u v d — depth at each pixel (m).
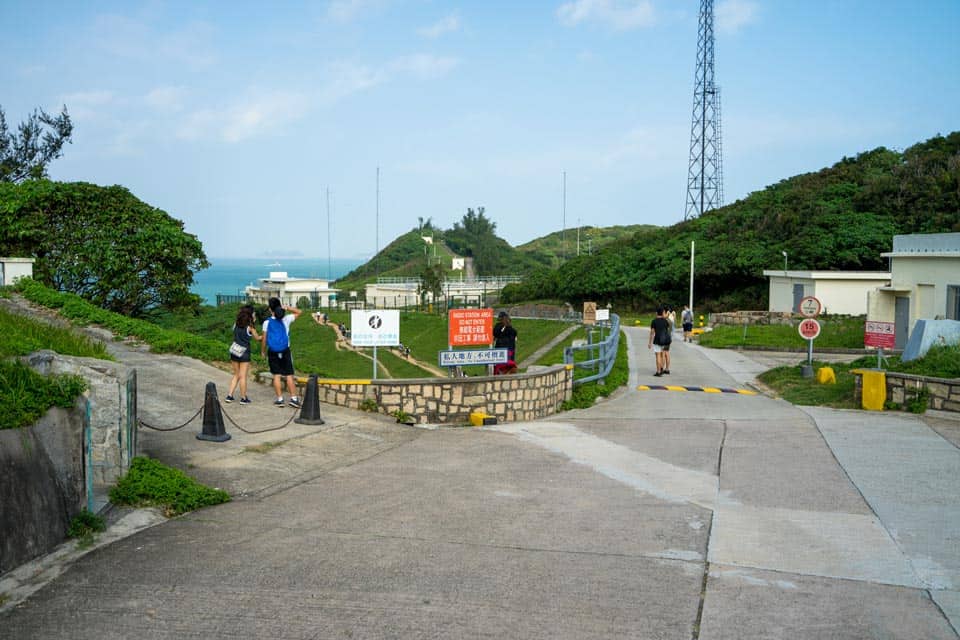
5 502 5.18
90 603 4.86
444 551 5.96
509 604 4.96
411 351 39.44
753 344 27.28
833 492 7.83
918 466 8.94
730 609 4.93
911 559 5.87
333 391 12.41
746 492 7.88
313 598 5.00
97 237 19.72
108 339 15.80
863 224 46.81
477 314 13.40
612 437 11.09
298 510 7.02
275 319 11.72
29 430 5.48
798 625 4.70
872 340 15.35
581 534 6.44
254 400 12.05
